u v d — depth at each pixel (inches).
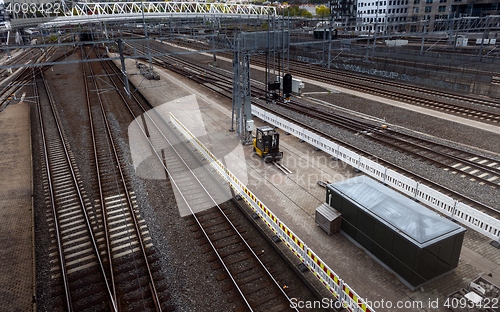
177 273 484.4
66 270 501.4
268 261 501.0
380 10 3331.7
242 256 512.4
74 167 810.2
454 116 1054.4
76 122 1133.1
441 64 1608.0
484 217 500.4
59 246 537.6
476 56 1622.8
